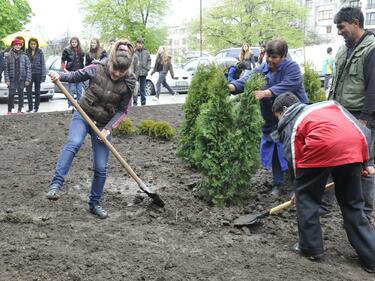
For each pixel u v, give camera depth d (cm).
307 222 473
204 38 4650
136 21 4084
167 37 4303
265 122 646
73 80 533
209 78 781
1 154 870
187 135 780
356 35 550
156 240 496
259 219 541
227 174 588
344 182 471
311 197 476
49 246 464
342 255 500
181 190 660
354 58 550
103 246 473
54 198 527
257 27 4394
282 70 617
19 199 614
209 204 605
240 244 502
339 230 560
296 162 469
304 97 631
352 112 565
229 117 588
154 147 941
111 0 4012
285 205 537
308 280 433
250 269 446
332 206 623
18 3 2664
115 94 541
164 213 572
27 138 1018
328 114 461
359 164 464
